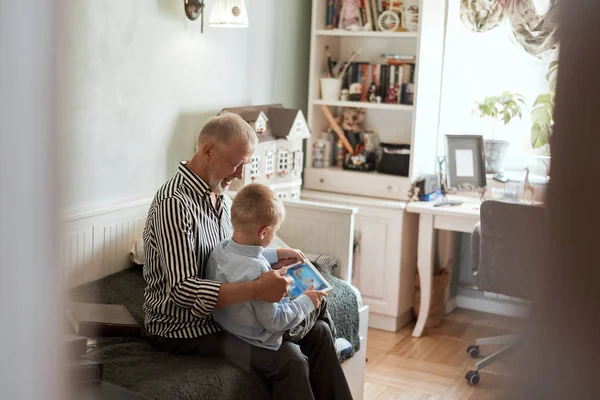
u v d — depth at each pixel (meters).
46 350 0.36
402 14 3.99
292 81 4.21
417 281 4.10
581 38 0.28
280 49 4.05
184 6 3.25
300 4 4.19
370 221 3.94
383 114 4.33
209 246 2.25
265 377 2.18
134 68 2.99
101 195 2.86
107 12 2.80
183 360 2.13
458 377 3.40
